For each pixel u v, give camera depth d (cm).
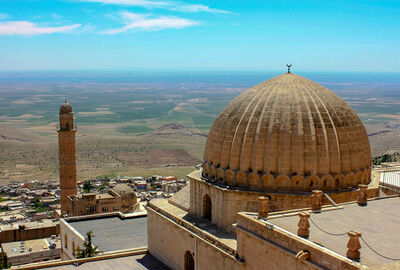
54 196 14712
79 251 5297
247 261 3306
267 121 3966
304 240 2828
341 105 4159
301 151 3809
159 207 4781
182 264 4338
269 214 3397
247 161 3981
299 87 4181
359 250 2745
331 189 3856
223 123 4275
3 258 7300
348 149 3941
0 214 12138
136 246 5394
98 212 9144
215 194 4144
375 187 4053
